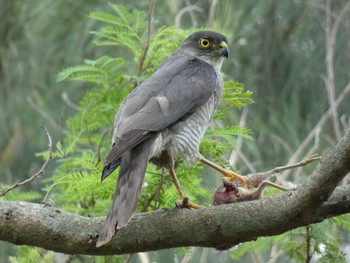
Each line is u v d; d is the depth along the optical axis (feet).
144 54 35.14
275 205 25.20
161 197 31.73
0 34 45.78
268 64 42.27
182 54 35.22
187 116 30.83
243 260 39.96
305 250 31.30
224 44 35.47
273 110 41.57
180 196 29.60
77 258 34.09
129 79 34.58
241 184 28.40
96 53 43.91
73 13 45.01
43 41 45.29
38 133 44.91
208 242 26.04
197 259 40.27
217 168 29.96
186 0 40.16
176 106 30.58
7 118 45.37
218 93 33.24
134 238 26.35
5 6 45.80
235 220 25.55
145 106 30.07
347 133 23.75
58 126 42.93
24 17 45.65
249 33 42.32
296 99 41.78
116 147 27.76
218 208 25.89
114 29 35.63
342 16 40.83
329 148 40.75
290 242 31.53
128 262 32.94
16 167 44.83
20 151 45.16
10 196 32.42
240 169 39.01
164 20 42.27
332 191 24.38
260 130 41.22
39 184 43.80
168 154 30.12
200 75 32.76
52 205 29.48
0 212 27.43
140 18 35.78
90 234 26.71
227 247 27.17
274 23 42.42
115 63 35.17
